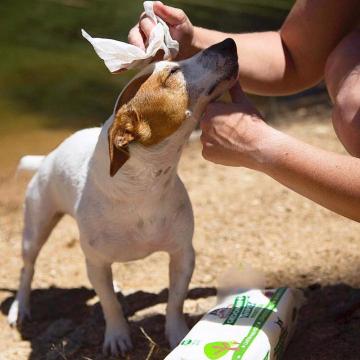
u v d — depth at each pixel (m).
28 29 10.46
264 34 4.05
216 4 11.29
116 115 3.35
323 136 6.81
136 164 3.41
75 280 4.79
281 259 4.71
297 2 3.90
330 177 3.03
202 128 3.28
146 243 3.64
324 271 4.47
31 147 7.31
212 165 6.52
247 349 3.11
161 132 3.34
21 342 4.18
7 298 4.66
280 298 3.53
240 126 3.17
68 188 3.87
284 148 3.09
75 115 8.05
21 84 8.83
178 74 3.33
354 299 3.98
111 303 3.82
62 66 9.34
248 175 6.20
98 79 8.99
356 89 3.43
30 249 4.37
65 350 3.91
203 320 3.37
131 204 3.54
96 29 10.36
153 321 4.09
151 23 3.46
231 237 5.11
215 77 3.33
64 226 5.51
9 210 6.07
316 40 3.86
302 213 5.39
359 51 3.59
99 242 3.64
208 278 4.55
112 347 3.81
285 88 4.02
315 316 3.91
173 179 3.56
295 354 3.57
